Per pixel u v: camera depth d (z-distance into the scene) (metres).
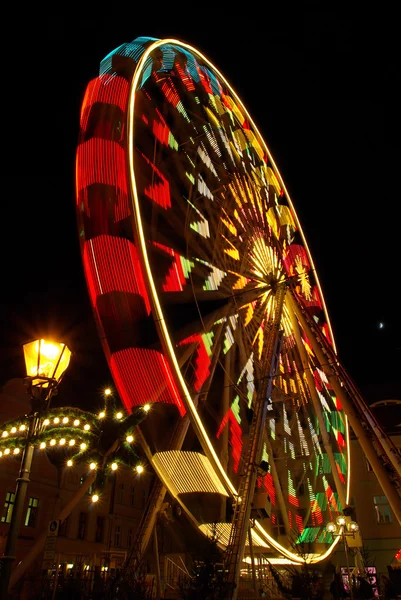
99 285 13.67
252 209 20.91
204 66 22.36
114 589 10.73
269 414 18.89
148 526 13.55
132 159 14.47
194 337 15.31
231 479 16.92
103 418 11.48
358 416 16.94
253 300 19.05
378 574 18.12
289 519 21.59
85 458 11.96
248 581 15.30
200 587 10.03
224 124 21.53
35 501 23.67
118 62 17.00
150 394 12.24
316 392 20.23
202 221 17.84
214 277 17.31
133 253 13.80
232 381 16.44
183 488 12.70
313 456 23.12
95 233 14.49
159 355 12.68
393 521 27.59
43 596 10.58
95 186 14.73
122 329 13.34
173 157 17.77
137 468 12.34
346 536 19.53
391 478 15.89
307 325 18.81
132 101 15.44
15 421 10.43
